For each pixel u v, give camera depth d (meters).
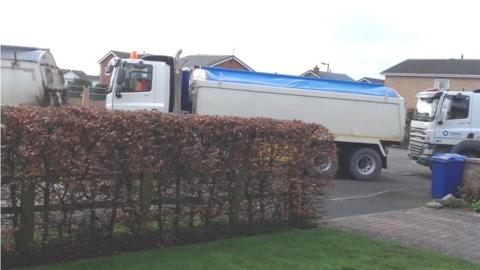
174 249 6.23
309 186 7.70
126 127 5.75
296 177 7.52
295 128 7.39
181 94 15.70
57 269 5.31
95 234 5.82
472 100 17.08
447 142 16.98
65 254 5.67
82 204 5.66
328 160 7.84
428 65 52.00
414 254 6.86
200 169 6.46
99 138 5.56
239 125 6.78
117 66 14.85
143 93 14.91
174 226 6.45
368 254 6.66
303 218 7.78
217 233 6.84
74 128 5.39
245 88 15.30
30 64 18.91
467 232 8.59
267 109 15.57
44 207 5.45
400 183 15.96
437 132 17.00
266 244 6.70
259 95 15.47
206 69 15.38
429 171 19.86
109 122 5.62
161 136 6.07
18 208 5.32
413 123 18.30
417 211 10.38
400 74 51.91
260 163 7.08
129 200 5.98
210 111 15.09
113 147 5.69
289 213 7.62
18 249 5.37
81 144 5.47
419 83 51.09
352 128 16.34
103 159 5.65
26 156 5.15
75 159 5.46
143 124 5.90
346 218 9.29
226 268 5.64
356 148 16.48
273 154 7.20
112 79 14.98
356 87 16.56
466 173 11.80
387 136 16.59
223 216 6.92
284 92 15.66
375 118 16.52
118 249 6.03
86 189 5.59
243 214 7.12
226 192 6.84
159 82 15.02
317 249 6.68
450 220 9.51
